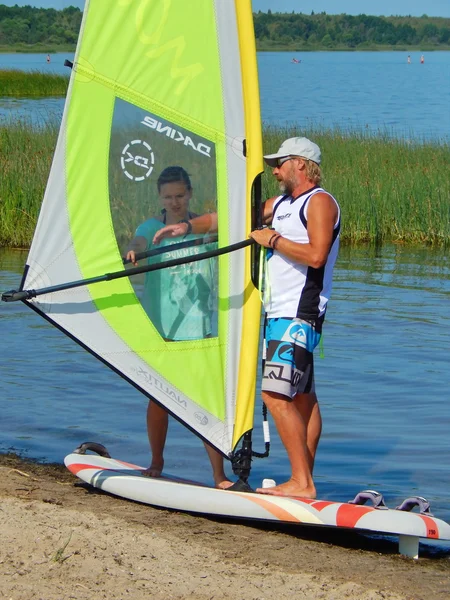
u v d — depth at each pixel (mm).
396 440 25859
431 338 37000
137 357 20500
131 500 20844
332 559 17859
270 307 19688
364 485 22750
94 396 29797
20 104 164625
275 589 15656
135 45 20016
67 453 24859
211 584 15656
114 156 20266
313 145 19359
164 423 21781
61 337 37062
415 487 22656
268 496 19453
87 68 20031
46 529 17719
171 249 20328
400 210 64625
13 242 59844
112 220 20391
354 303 43344
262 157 19688
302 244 19000
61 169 20203
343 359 34000
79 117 20156
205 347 20359
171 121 20109
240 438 20203
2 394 29703
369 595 15617
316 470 23719
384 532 18031
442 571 17688
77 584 15297
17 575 15516
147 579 15688
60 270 20344
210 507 19672
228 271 20125
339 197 64938
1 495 20422
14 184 61344
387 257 57656
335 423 27234
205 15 19703
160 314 20438
